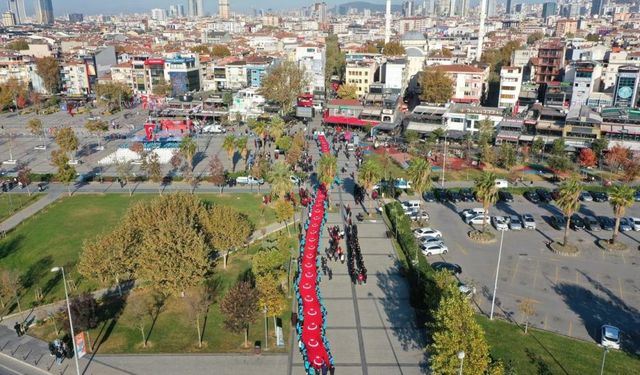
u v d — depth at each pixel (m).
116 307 76.44
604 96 185.75
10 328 71.50
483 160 147.62
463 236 101.56
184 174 139.88
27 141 180.75
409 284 82.12
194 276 73.62
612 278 84.56
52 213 113.00
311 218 110.94
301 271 86.94
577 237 100.56
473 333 54.59
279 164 111.75
